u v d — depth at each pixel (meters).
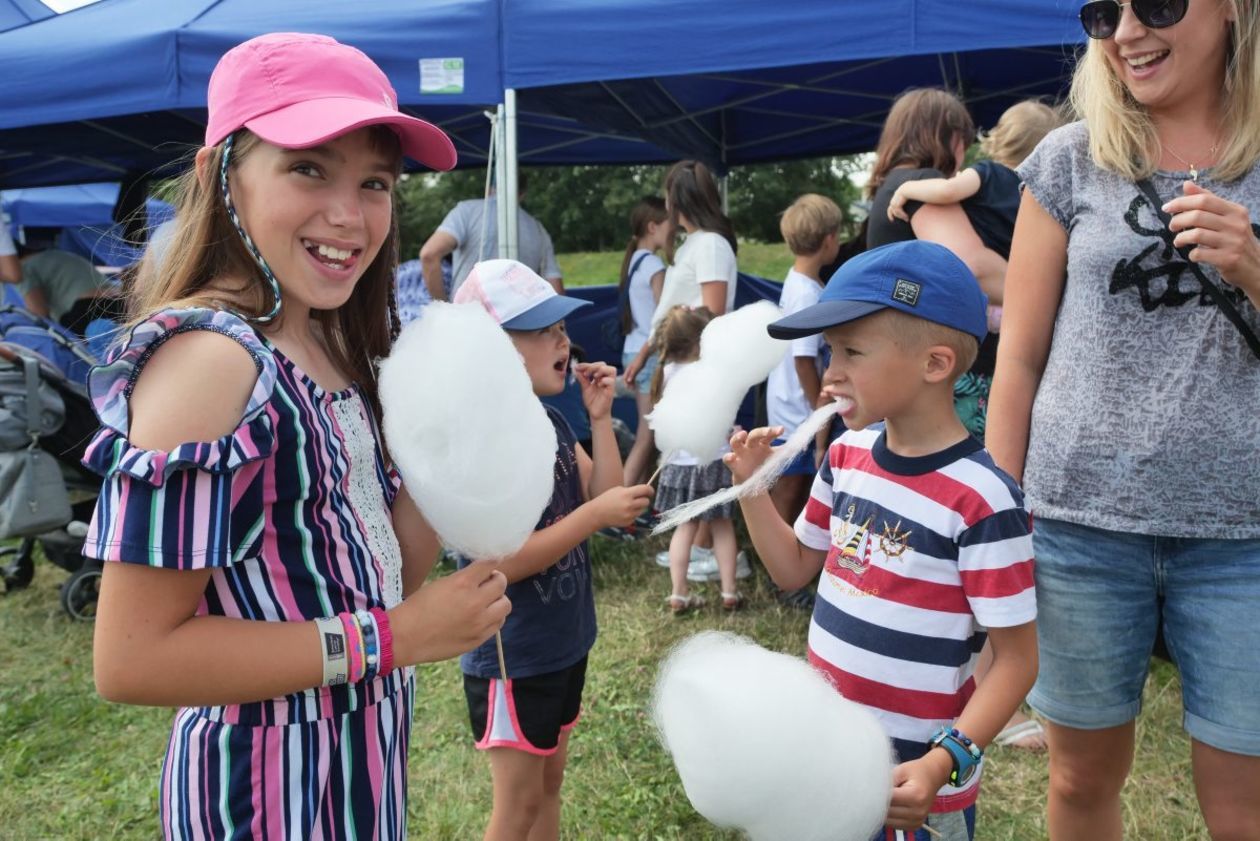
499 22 4.00
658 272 5.04
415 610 1.19
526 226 5.76
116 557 0.99
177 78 4.20
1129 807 2.49
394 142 1.25
